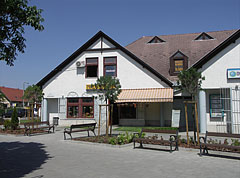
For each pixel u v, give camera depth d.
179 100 23.55
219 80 18.23
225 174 7.47
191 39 28.56
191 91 13.37
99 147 12.72
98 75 24.62
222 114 19.25
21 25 8.36
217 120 19.44
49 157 10.26
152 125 23.73
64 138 15.30
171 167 8.38
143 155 10.49
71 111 25.53
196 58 24.91
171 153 10.85
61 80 25.91
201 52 25.70
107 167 8.44
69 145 13.51
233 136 10.36
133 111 24.20
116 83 15.28
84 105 25.11
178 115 21.45
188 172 7.72
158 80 22.61
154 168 8.24
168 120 23.28
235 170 7.94
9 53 8.44
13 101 74.94
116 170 8.02
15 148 12.64
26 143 14.41
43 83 26.45
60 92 25.83
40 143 14.37
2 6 7.68
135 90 23.05
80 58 25.36
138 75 23.23
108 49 24.45
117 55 24.14
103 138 14.61
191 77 13.16
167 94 21.23
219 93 19.48
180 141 12.71
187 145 12.05
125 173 7.64
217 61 18.34
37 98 22.70
